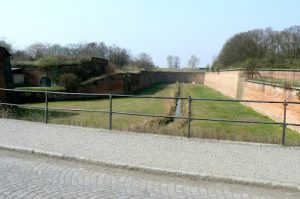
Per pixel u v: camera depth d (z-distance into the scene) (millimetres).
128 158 8383
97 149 9188
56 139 10281
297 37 69438
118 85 51719
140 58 98062
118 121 21391
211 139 10773
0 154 8820
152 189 6516
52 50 65812
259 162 8367
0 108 17141
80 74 47344
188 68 136625
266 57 68375
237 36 85312
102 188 6445
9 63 26828
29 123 12945
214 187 6793
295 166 8094
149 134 11227
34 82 46406
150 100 43594
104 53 75750
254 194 6445
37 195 5902
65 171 7496
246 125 24156
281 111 28406
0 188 6203
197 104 40469
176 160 8328
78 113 25188
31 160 8320
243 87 48125
